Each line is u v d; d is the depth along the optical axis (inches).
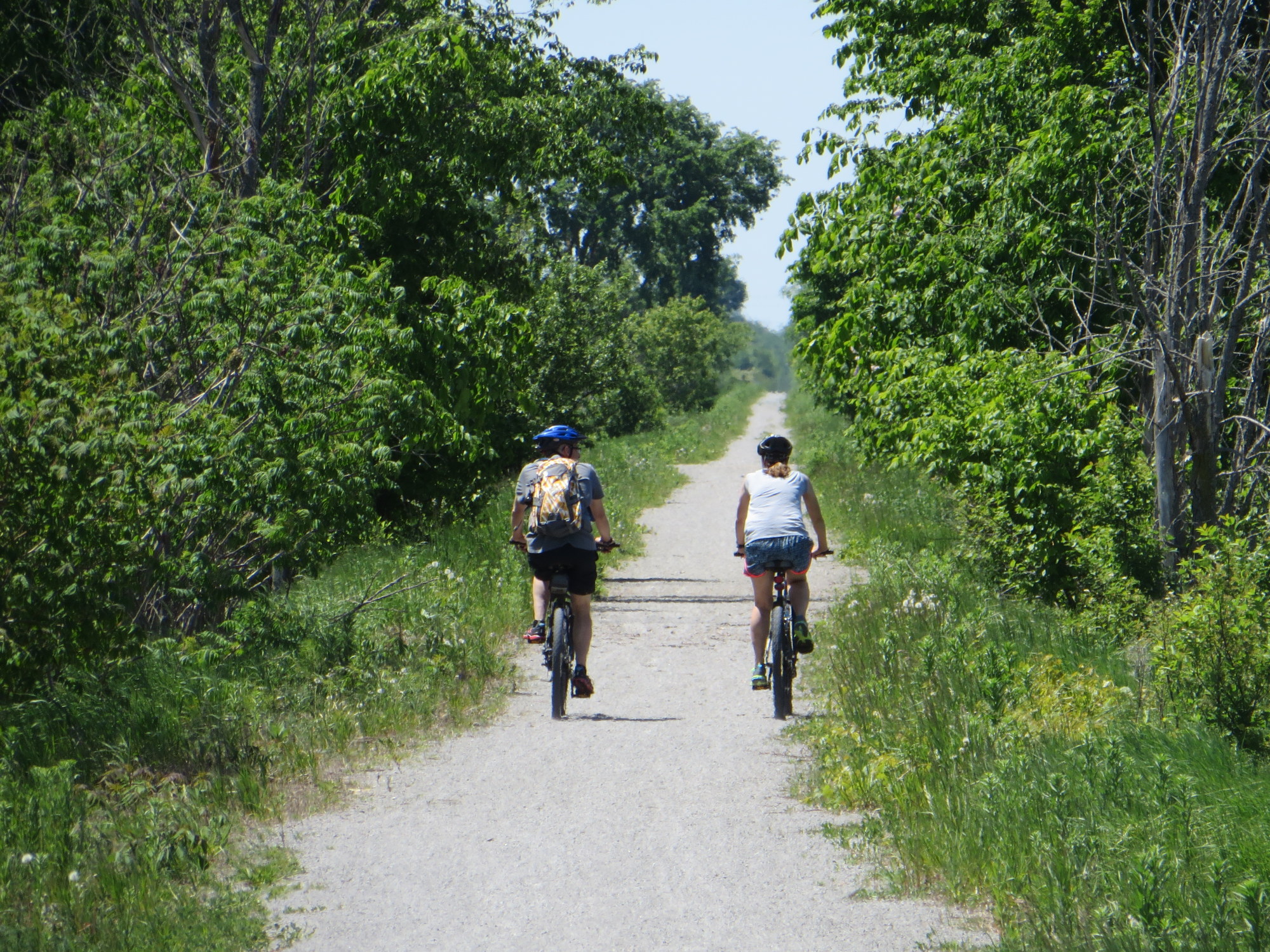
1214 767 871.1
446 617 1509.6
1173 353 1478.8
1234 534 1346.0
